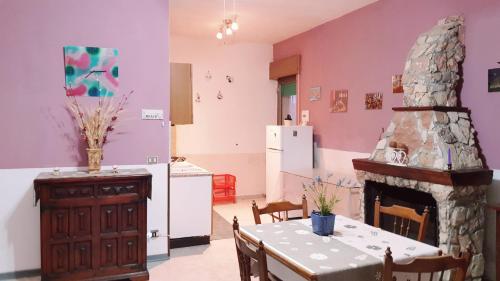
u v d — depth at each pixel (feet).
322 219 7.65
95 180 10.75
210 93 22.45
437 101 11.66
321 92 19.02
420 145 11.66
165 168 13.16
